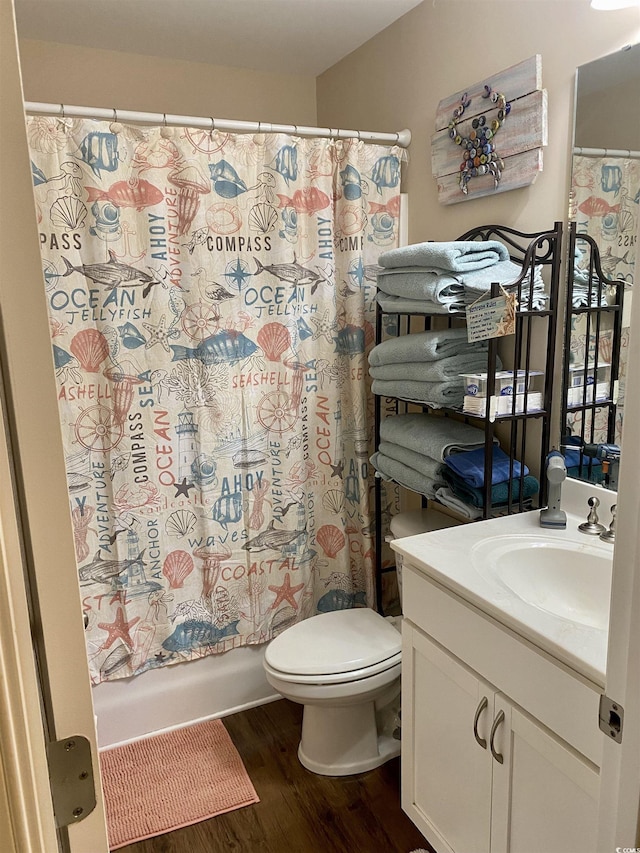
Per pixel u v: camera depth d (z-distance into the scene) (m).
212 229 2.00
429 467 1.89
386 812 1.80
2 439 0.47
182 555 2.13
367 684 1.79
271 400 2.18
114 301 1.91
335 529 2.38
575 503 1.71
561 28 1.61
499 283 1.62
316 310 2.21
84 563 2.01
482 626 1.33
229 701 2.29
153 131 1.89
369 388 2.37
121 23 2.17
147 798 1.88
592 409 1.64
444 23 2.00
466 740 1.43
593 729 1.07
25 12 2.07
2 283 0.47
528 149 1.73
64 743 0.55
